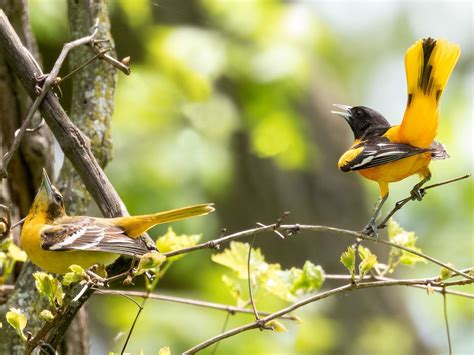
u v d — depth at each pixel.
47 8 12.68
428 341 17.41
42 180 6.71
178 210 5.94
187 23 15.15
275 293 6.59
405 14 19.66
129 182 14.17
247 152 16.59
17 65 6.10
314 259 16.84
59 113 6.02
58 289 4.97
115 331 15.59
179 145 14.45
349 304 16.89
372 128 8.05
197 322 13.22
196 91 14.23
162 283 14.66
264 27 15.08
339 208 17.16
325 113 17.36
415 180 17.12
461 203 17.05
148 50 14.34
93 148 6.79
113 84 7.06
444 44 6.66
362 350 16.53
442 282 5.71
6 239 5.38
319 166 17.11
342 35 19.30
